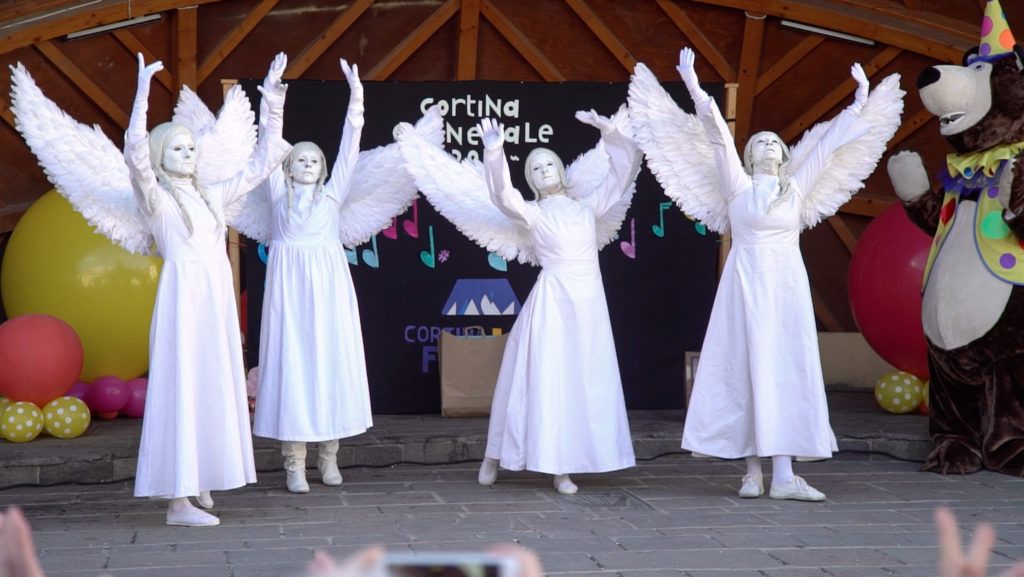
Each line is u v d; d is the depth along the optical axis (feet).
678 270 23.67
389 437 19.51
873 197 28.35
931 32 26.73
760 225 16.29
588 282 17.04
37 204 23.07
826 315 28.40
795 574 11.73
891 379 22.49
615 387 17.02
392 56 26.71
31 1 24.39
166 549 13.00
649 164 17.44
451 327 23.44
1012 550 12.92
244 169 15.67
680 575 11.67
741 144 28.25
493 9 26.76
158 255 15.80
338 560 12.18
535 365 16.72
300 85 22.76
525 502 16.06
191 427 14.25
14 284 22.50
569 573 11.75
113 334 22.25
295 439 16.58
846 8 26.81
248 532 13.99
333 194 17.42
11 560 3.68
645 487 17.31
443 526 14.38
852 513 15.16
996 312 17.71
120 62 25.98
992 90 17.56
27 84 15.11
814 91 28.09
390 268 23.26
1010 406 17.98
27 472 17.21
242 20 26.22
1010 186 17.26
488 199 18.11
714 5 27.30
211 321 14.66
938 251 18.67
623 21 27.48
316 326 16.89
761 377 16.11
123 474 17.81
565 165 23.48
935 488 17.02
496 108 23.31
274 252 17.24
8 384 19.54
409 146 18.06
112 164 15.55
